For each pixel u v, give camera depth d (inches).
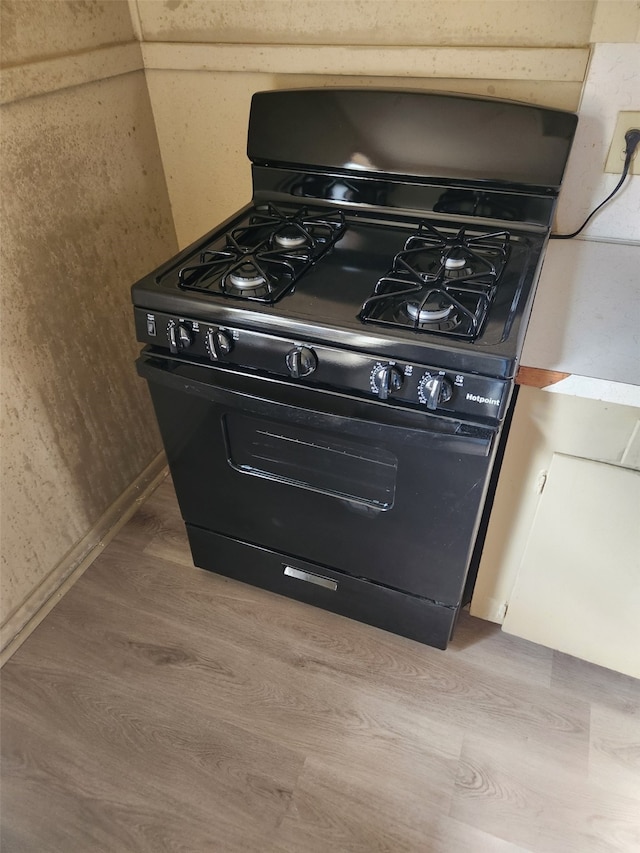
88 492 68.9
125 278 66.6
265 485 53.1
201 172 67.1
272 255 48.1
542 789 51.8
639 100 47.1
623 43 45.2
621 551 46.1
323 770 53.4
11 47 48.1
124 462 73.9
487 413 39.5
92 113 56.8
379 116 52.0
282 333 42.6
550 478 44.7
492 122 49.2
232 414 49.2
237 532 59.9
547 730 55.4
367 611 60.0
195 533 63.1
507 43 49.7
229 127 62.5
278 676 59.9
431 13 50.1
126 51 58.3
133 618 65.1
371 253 50.4
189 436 52.6
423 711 57.0
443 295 41.0
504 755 53.9
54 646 62.7
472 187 51.4
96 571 69.6
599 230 54.3
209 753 54.6
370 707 57.4
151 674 60.3
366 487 49.8
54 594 66.6
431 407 39.8
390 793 51.8
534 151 48.6
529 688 58.5
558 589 51.3
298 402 44.0
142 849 49.1
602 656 54.7
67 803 51.8
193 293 45.1
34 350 56.9
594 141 50.1
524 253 48.4
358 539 52.9
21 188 51.7
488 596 56.8
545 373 39.4
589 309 45.2
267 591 67.4
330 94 52.9
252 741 55.4
